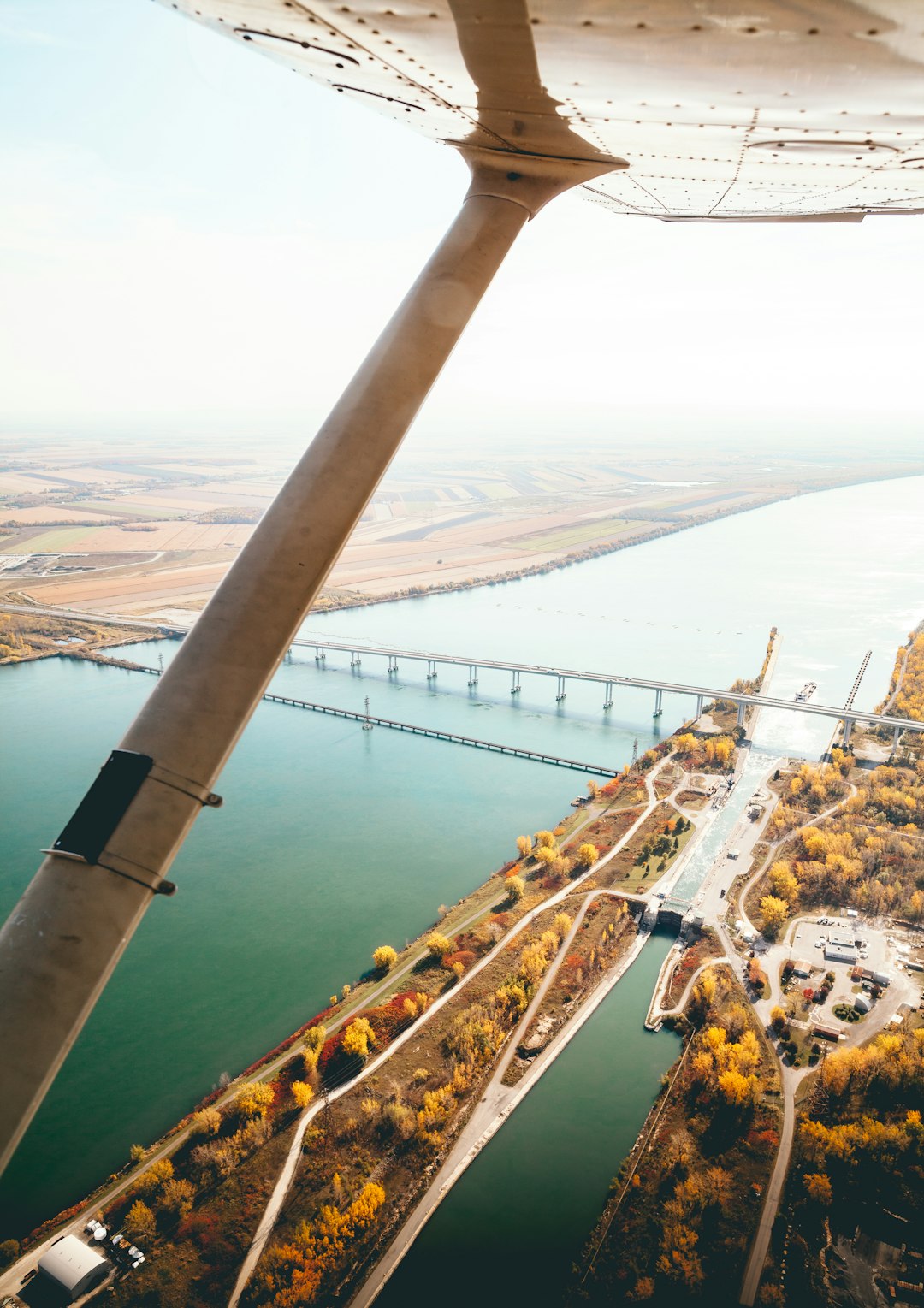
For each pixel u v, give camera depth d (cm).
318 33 757
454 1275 4241
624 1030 5991
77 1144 5159
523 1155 4941
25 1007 573
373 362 814
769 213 1291
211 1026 6200
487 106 834
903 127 811
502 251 930
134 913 616
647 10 605
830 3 565
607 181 1069
